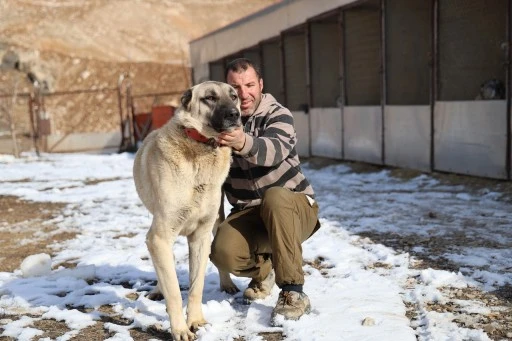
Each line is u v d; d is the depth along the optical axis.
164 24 49.41
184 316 3.87
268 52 16.41
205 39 21.50
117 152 21.44
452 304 3.96
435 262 4.99
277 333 3.57
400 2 10.79
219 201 3.70
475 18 9.14
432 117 10.06
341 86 12.99
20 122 26.48
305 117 14.79
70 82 33.59
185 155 3.51
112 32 44.62
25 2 46.06
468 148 9.27
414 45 10.66
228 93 3.57
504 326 3.55
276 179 3.90
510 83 8.38
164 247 3.56
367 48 11.96
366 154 12.16
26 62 32.34
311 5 13.47
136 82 34.72
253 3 60.94
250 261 3.97
